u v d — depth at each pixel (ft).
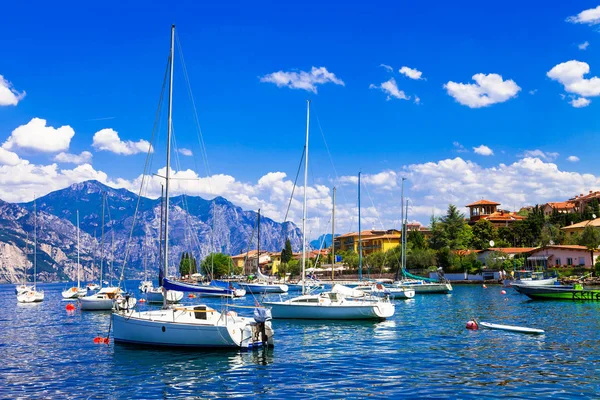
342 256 494.18
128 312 113.09
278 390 72.13
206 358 94.22
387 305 150.20
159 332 103.45
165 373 83.30
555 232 420.77
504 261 366.43
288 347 105.19
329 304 150.92
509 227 479.41
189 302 239.30
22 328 151.33
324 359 92.68
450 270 399.85
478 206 595.06
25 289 382.63
